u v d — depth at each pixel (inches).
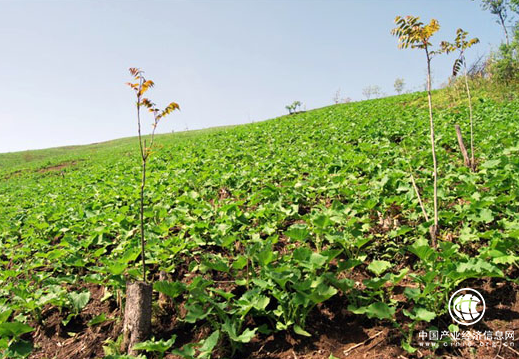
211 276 166.4
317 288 118.6
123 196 315.3
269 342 124.6
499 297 126.0
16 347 132.1
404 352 111.1
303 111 1255.5
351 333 122.8
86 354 134.6
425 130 402.6
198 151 572.4
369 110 782.5
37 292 159.8
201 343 113.0
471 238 146.7
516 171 205.9
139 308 128.0
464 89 678.5
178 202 267.0
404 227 152.5
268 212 206.7
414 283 140.4
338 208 185.6
